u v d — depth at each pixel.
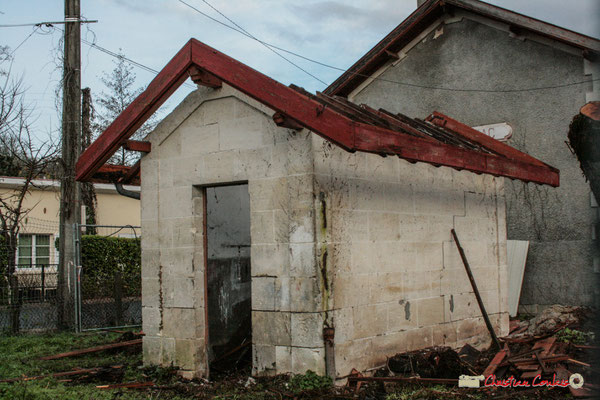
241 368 8.34
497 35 13.30
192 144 7.91
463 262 8.92
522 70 12.93
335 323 6.86
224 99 7.62
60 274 12.41
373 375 7.30
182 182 7.97
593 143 7.20
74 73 12.84
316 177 6.82
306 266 6.77
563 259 12.21
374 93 15.03
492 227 9.95
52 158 17.16
